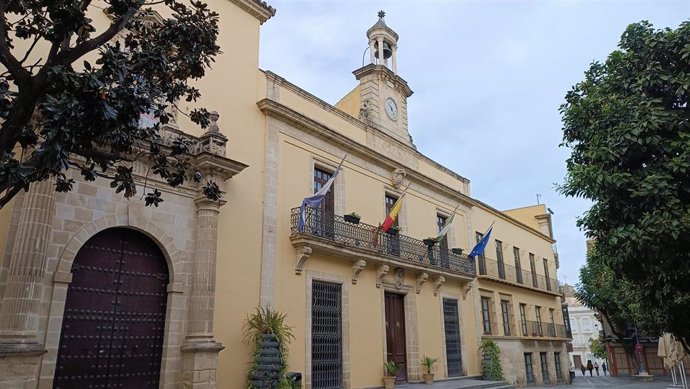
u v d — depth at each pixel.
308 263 13.69
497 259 25.25
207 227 10.71
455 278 19.95
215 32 7.03
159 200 6.72
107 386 8.93
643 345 37.44
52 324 8.23
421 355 17.30
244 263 11.85
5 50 4.79
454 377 18.64
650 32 8.42
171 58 6.70
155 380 9.64
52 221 8.37
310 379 12.83
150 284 10.02
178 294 10.16
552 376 27.11
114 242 9.67
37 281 7.81
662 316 8.92
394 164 18.12
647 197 7.35
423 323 17.83
